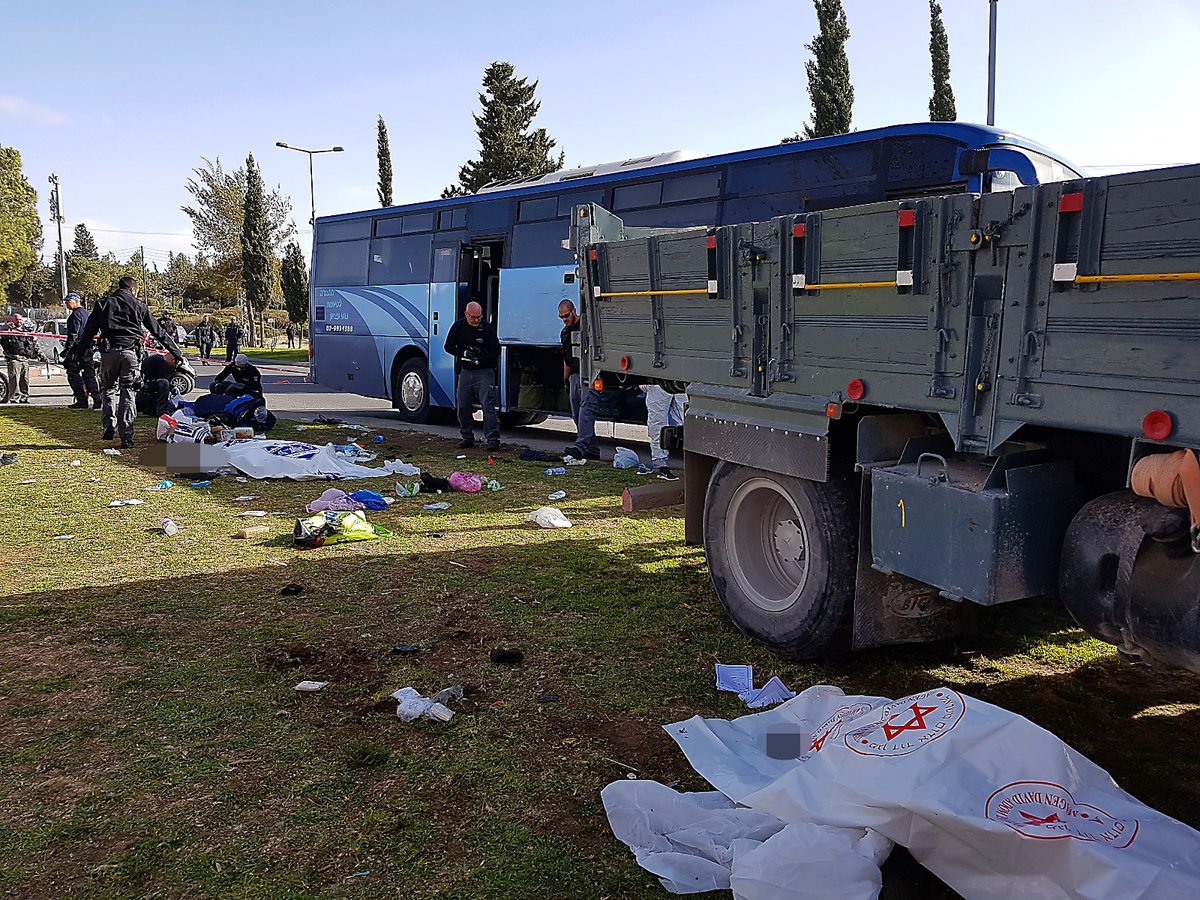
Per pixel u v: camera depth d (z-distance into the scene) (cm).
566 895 271
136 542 700
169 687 427
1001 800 249
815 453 430
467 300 1520
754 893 249
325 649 479
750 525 498
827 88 3875
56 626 510
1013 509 336
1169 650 293
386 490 929
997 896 239
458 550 689
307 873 282
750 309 457
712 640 500
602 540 726
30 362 1994
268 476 978
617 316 573
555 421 1766
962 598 351
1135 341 278
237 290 5931
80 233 14500
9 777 342
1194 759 363
